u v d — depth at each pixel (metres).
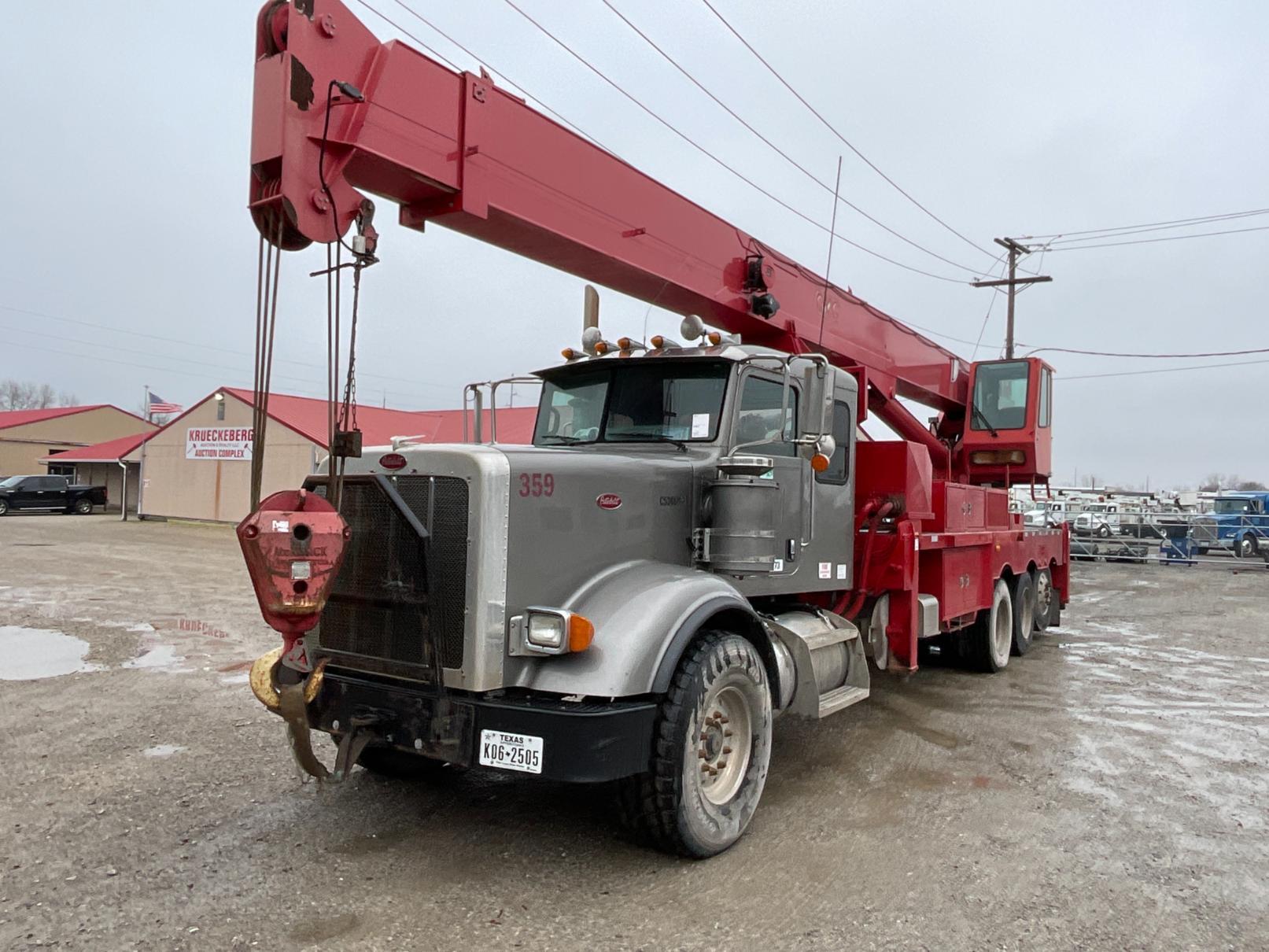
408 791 5.20
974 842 4.60
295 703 3.82
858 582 6.62
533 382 6.24
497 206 4.86
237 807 4.86
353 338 4.05
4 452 55.00
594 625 4.09
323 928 3.54
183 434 34.91
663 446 5.39
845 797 5.31
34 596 13.20
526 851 4.37
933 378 10.34
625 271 5.94
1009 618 9.81
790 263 7.50
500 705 3.82
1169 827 4.88
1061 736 6.82
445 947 3.42
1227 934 3.66
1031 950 3.50
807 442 5.28
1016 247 35.09
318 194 3.93
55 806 4.82
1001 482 11.77
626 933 3.57
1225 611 15.38
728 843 4.41
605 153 5.63
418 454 4.18
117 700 7.16
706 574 4.69
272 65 3.91
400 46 4.36
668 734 4.11
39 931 3.46
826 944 3.51
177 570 17.52
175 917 3.60
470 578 3.95
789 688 5.18
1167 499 37.34
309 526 3.71
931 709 7.69
